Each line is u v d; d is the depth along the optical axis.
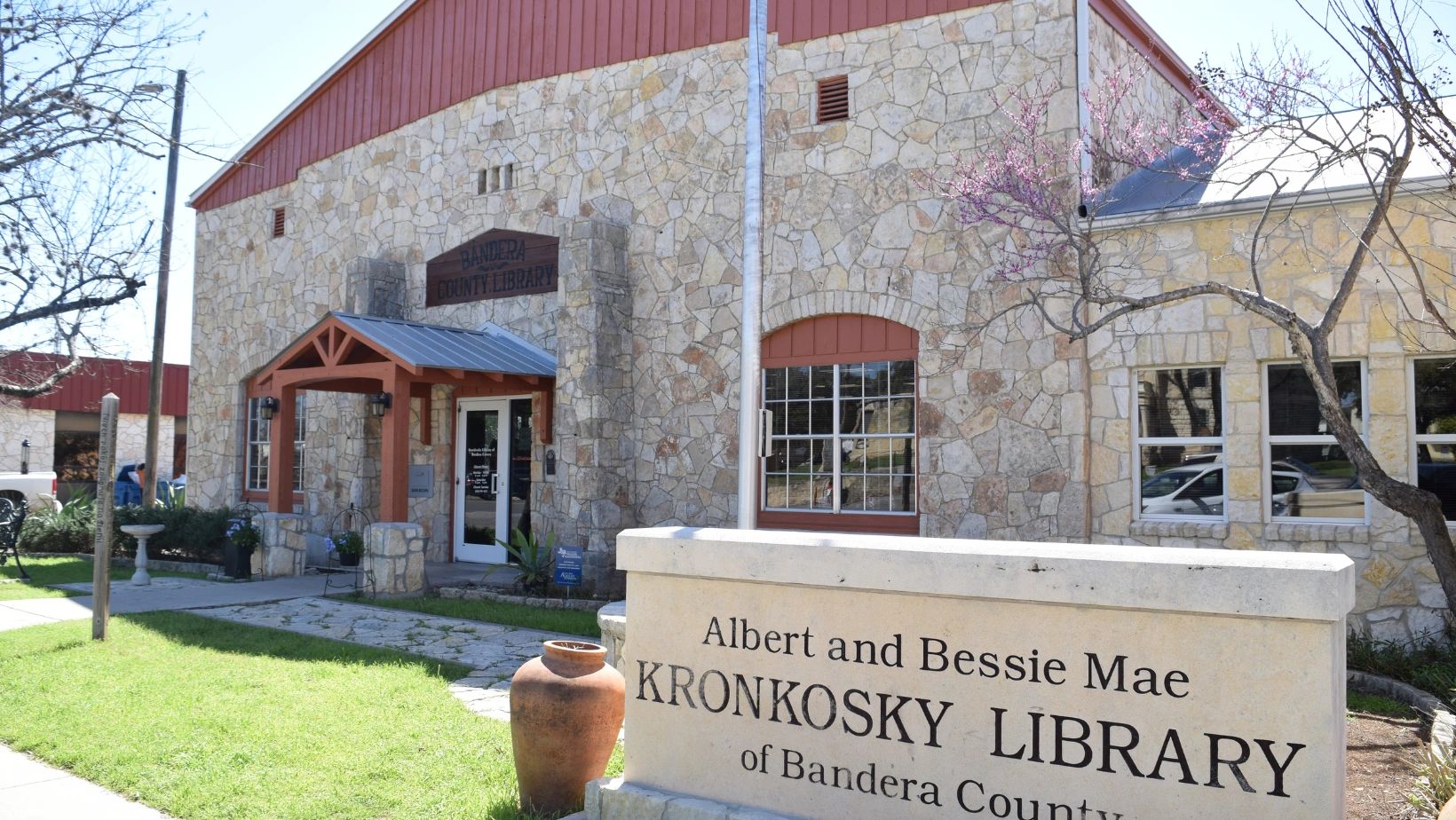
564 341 12.06
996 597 3.69
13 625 9.60
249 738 5.76
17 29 7.99
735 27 11.82
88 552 16.52
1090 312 9.34
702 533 4.48
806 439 11.00
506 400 14.12
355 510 14.70
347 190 16.25
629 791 4.42
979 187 8.54
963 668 3.79
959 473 9.90
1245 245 8.69
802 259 11.00
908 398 10.41
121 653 8.12
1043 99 9.07
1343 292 6.59
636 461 12.12
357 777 5.16
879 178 10.57
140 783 5.06
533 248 13.55
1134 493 9.16
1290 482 8.63
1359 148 6.72
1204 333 8.84
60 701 6.54
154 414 17.67
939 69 10.31
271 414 13.67
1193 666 3.41
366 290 14.63
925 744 3.85
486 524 14.27
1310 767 3.23
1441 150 6.24
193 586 12.58
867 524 10.52
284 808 4.72
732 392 11.48
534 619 10.01
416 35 15.48
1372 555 8.12
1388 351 8.10
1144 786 3.46
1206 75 7.65
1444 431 8.03
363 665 7.75
